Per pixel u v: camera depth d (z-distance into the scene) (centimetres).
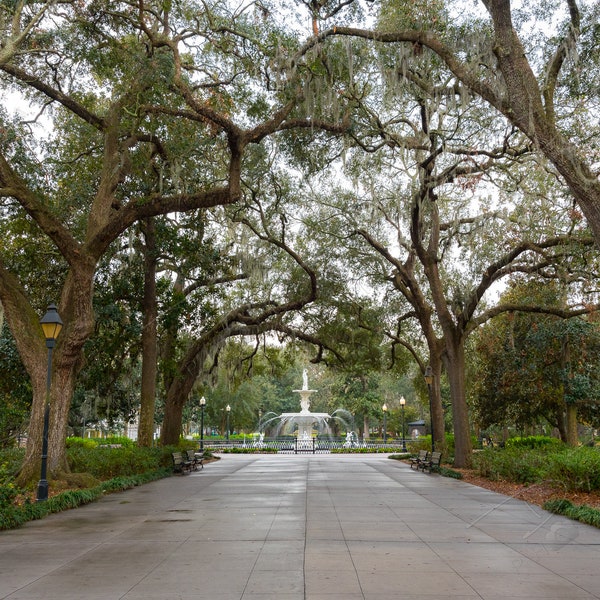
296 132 1995
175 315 2359
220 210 2353
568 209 1872
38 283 2262
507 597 545
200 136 2008
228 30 1677
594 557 723
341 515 1081
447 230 2441
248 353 3719
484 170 1877
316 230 2573
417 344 3472
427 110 1809
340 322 2972
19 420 2792
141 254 2338
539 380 3056
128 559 713
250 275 2334
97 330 2327
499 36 1173
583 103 1620
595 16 1382
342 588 574
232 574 633
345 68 1750
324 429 7138
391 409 7138
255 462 2916
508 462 1695
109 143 1747
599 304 1988
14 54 1464
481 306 3111
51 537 870
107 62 1706
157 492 1507
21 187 1492
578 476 1238
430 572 642
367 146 2011
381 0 1598
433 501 1299
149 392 2336
